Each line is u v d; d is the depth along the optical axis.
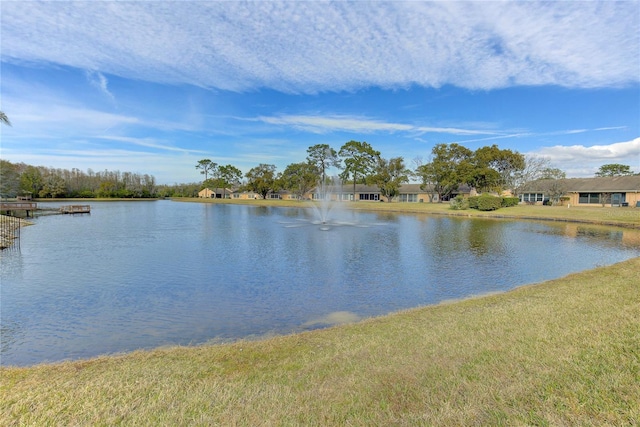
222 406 2.62
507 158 40.38
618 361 3.03
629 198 31.17
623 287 5.95
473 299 6.24
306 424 2.35
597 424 2.19
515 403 2.47
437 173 41.66
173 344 4.90
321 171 52.91
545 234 16.80
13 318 6.00
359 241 14.65
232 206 47.53
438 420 2.31
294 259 10.95
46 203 51.50
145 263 10.42
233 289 7.73
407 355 3.52
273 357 3.75
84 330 5.48
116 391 2.90
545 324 4.16
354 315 6.11
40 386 3.05
